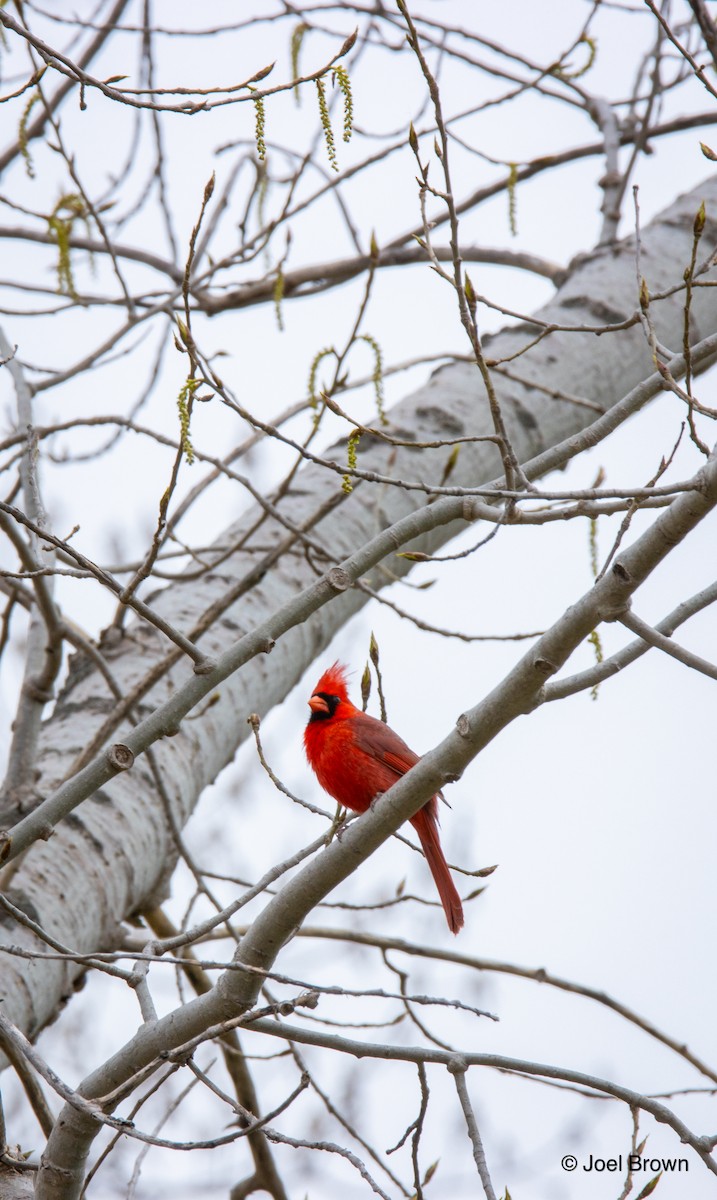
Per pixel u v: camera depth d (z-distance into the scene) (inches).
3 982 319.3
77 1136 262.7
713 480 232.7
